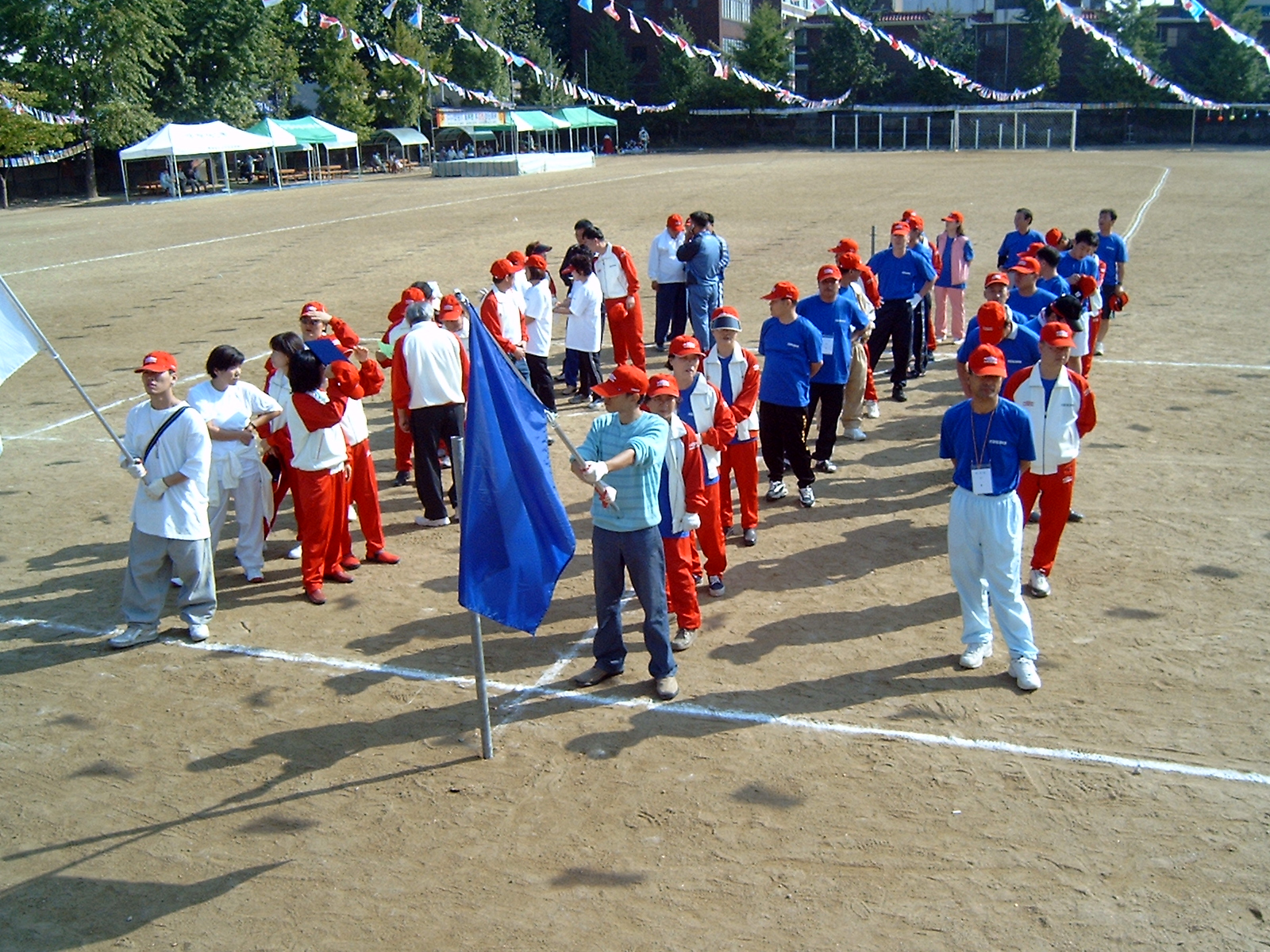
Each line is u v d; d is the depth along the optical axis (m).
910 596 7.66
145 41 51.28
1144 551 8.21
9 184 53.38
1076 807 5.20
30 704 6.60
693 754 5.79
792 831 5.11
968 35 67.06
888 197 34.94
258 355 16.53
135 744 6.12
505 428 5.78
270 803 5.52
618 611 6.55
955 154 60.28
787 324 9.17
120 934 4.64
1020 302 9.81
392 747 6.00
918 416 12.22
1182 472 9.94
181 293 22.58
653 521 6.28
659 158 65.88
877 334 12.41
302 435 7.77
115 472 11.39
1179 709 6.01
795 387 9.20
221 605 8.02
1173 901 4.56
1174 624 7.02
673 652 6.94
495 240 28.02
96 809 5.53
